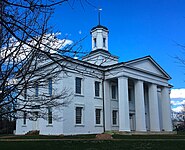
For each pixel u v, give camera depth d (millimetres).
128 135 32500
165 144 19359
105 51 44375
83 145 18531
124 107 36031
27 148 16656
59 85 32375
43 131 34875
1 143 19938
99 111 38500
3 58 6949
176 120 88000
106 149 16500
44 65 7547
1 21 4707
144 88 47094
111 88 40500
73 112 34156
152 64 43000
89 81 37469
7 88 7008
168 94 46125
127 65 37500
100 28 45656
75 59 6250
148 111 46188
